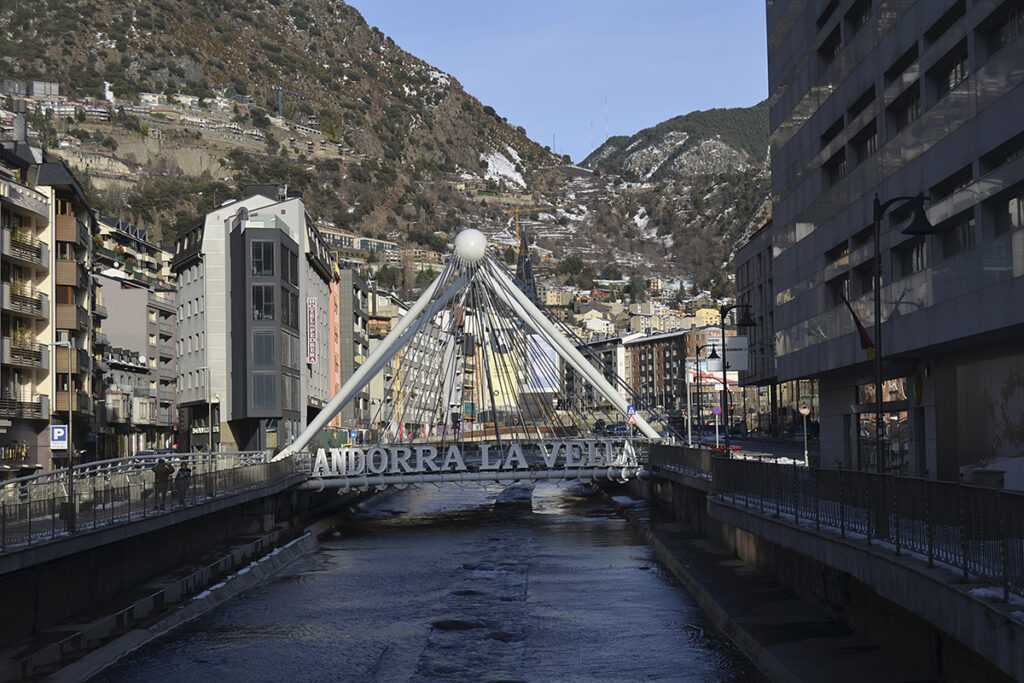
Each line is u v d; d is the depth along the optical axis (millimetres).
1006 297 30938
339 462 61531
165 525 34125
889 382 47812
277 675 25766
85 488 29094
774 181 63781
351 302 133000
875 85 44344
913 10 39594
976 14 33812
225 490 43469
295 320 98438
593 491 97812
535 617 33125
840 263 49406
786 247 60594
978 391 37406
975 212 33844
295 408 97375
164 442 113375
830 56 53625
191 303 102875
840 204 49500
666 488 63375
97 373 85312
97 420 83625
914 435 44406
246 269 91250
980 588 14047
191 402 101688
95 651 26141
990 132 32500
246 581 39719
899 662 22203
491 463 63219
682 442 70125
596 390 69875
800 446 90062
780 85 61812
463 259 69750
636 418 67000
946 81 38156
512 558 47781
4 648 25031
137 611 31703
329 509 70500
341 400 64062
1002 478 25359
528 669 26172
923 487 16766
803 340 56406
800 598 31875
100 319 92625
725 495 35188
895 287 41281
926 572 15562
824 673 21641
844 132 49062
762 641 25734
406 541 55781
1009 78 31016
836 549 20953
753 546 39000
